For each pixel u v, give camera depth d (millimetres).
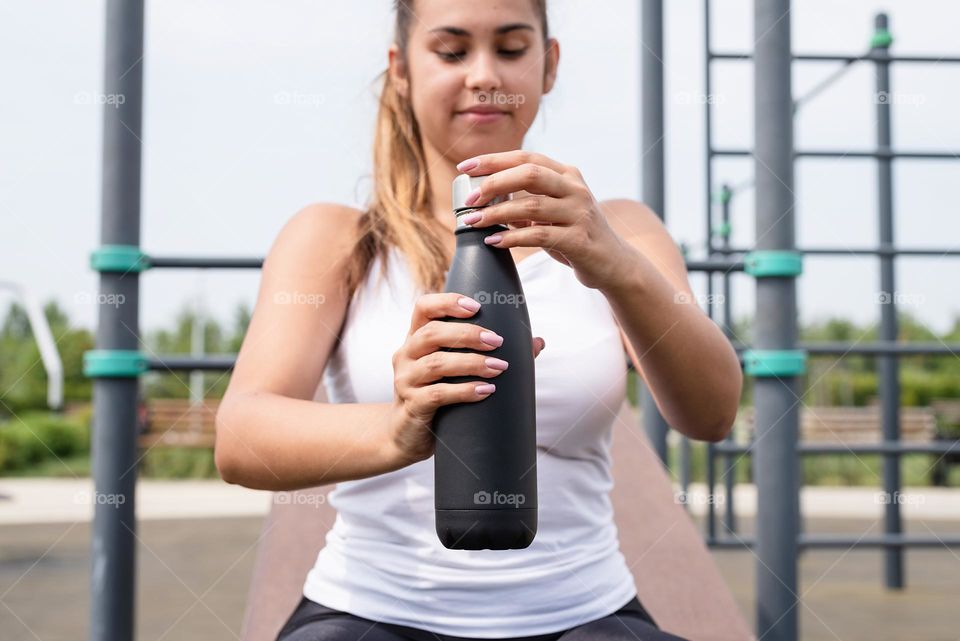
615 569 1091
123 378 1785
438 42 1111
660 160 2701
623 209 1268
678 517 1878
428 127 1144
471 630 1018
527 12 1105
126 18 1770
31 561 4621
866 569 4668
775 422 1838
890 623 3355
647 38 2699
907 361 13375
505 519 825
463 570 1023
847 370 12953
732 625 1594
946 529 5953
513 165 877
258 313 1111
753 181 1873
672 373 1025
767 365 1835
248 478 995
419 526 1038
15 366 11797
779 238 1841
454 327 830
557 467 1056
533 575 1023
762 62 1834
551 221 873
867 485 9781
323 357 1108
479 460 825
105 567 1752
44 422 10805
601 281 924
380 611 1030
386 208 1152
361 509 1057
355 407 956
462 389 819
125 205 1785
